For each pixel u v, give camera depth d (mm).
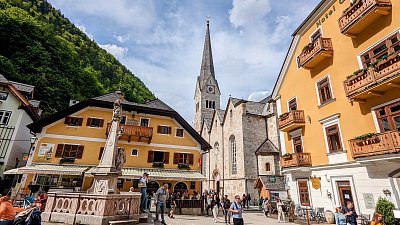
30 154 22203
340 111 16094
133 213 10344
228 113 43312
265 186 29000
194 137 28391
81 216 9078
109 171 10570
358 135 14484
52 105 44125
